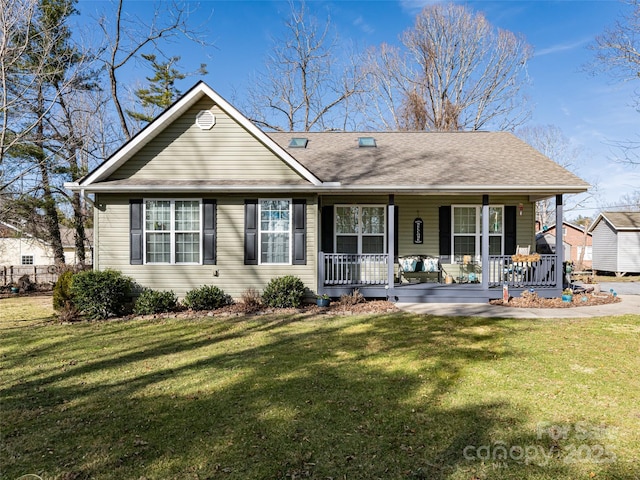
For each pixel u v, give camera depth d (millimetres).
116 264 9797
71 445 3307
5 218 15711
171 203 9852
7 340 6961
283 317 8641
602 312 8781
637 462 2975
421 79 27531
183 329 7668
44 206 17156
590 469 2887
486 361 5387
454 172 10523
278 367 5277
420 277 11648
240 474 2850
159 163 9953
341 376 4875
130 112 24984
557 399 4105
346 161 11711
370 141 13242
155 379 4887
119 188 9359
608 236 23625
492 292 10016
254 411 3896
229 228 9945
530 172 10406
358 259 11273
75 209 18344
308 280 9992
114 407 4062
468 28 26391
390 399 4141
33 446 3301
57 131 14797
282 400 4156
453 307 9508
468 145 12953
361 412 3836
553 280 10438
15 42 11242
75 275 8969
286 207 10008
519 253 11375
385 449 3160
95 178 9438
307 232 9992
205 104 9961
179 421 3711
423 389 4402
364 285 10328
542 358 5484
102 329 7773
